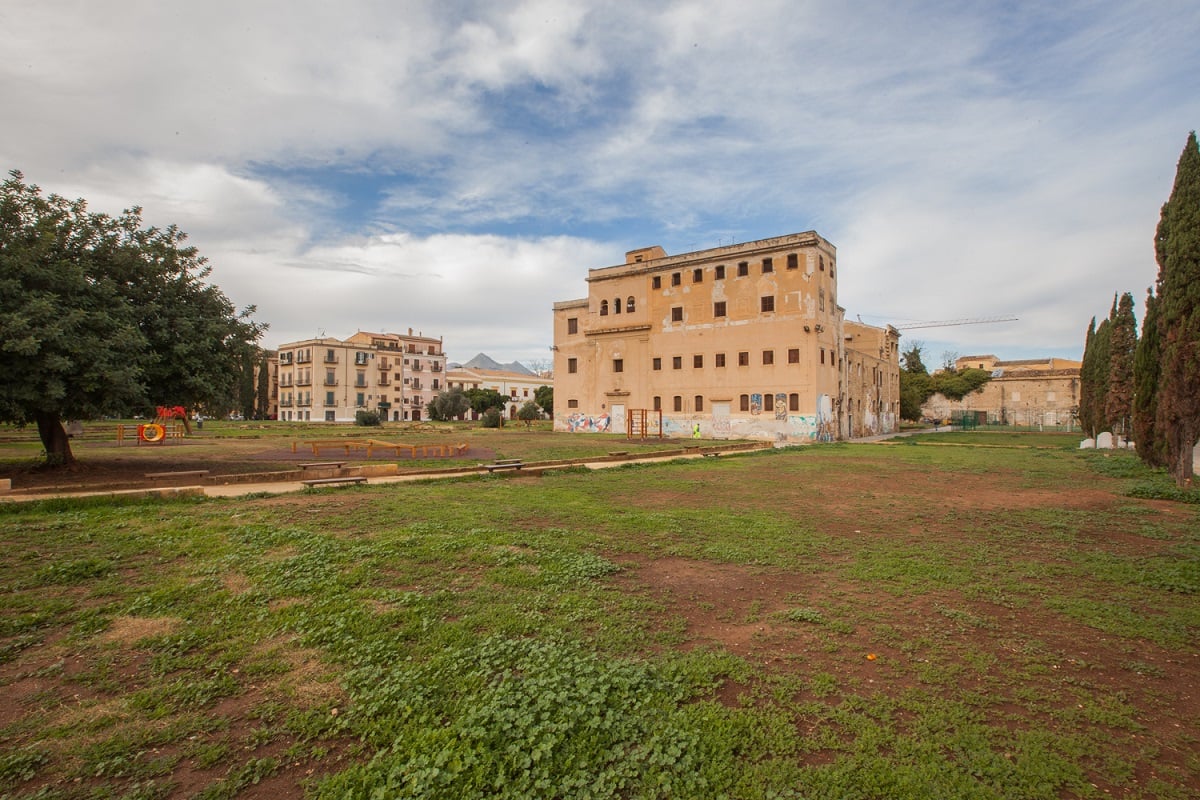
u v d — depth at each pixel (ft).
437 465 69.92
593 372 174.91
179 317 56.59
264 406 308.60
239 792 11.50
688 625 19.51
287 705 14.53
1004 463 78.02
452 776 11.55
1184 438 51.85
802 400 136.15
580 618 19.74
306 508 38.27
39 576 23.43
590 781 11.65
